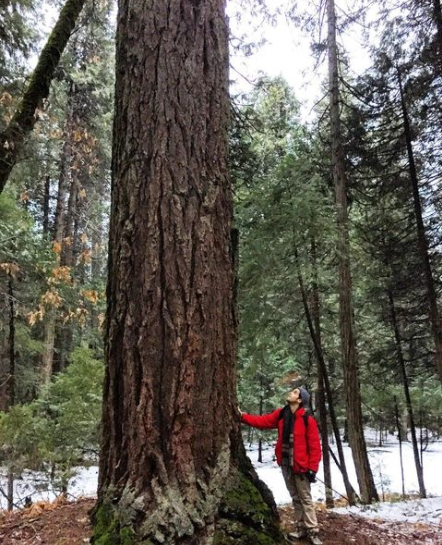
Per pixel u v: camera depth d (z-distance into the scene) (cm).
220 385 280
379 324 1562
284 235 816
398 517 647
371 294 1337
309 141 1205
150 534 241
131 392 266
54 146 1225
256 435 1766
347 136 1112
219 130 306
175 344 266
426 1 1020
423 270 1153
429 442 2505
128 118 298
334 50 1140
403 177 1143
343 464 921
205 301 278
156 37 301
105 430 280
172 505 248
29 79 655
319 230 816
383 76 1099
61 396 845
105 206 1741
